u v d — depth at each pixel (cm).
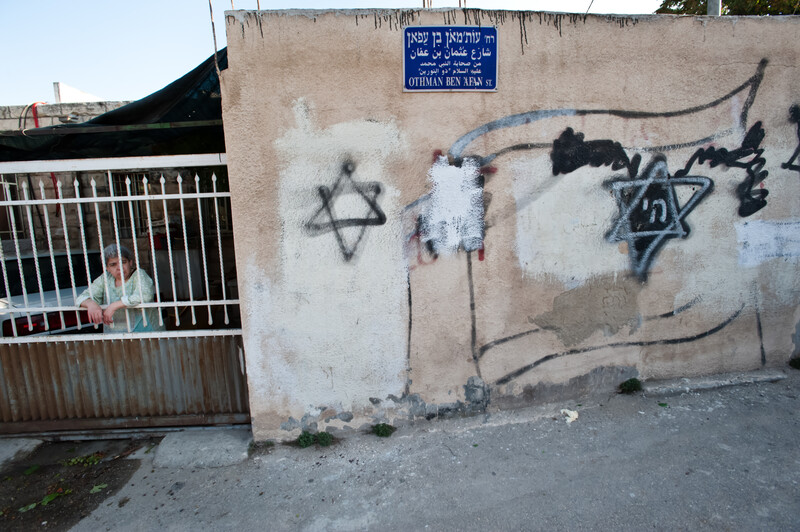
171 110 351
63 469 297
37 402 324
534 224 317
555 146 312
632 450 286
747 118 336
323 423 315
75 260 527
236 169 286
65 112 736
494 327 322
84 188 681
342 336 307
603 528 229
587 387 343
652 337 348
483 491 258
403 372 316
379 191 297
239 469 288
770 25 327
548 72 304
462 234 309
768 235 353
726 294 354
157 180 667
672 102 322
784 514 232
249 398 310
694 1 742
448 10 288
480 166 305
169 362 320
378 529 235
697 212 339
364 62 286
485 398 329
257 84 280
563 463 278
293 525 240
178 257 584
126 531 240
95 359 319
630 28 310
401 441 307
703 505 240
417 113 295
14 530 244
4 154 379
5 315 367
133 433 328
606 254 330
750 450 281
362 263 302
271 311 301
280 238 294
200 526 241
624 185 325
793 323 370
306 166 290
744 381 353
